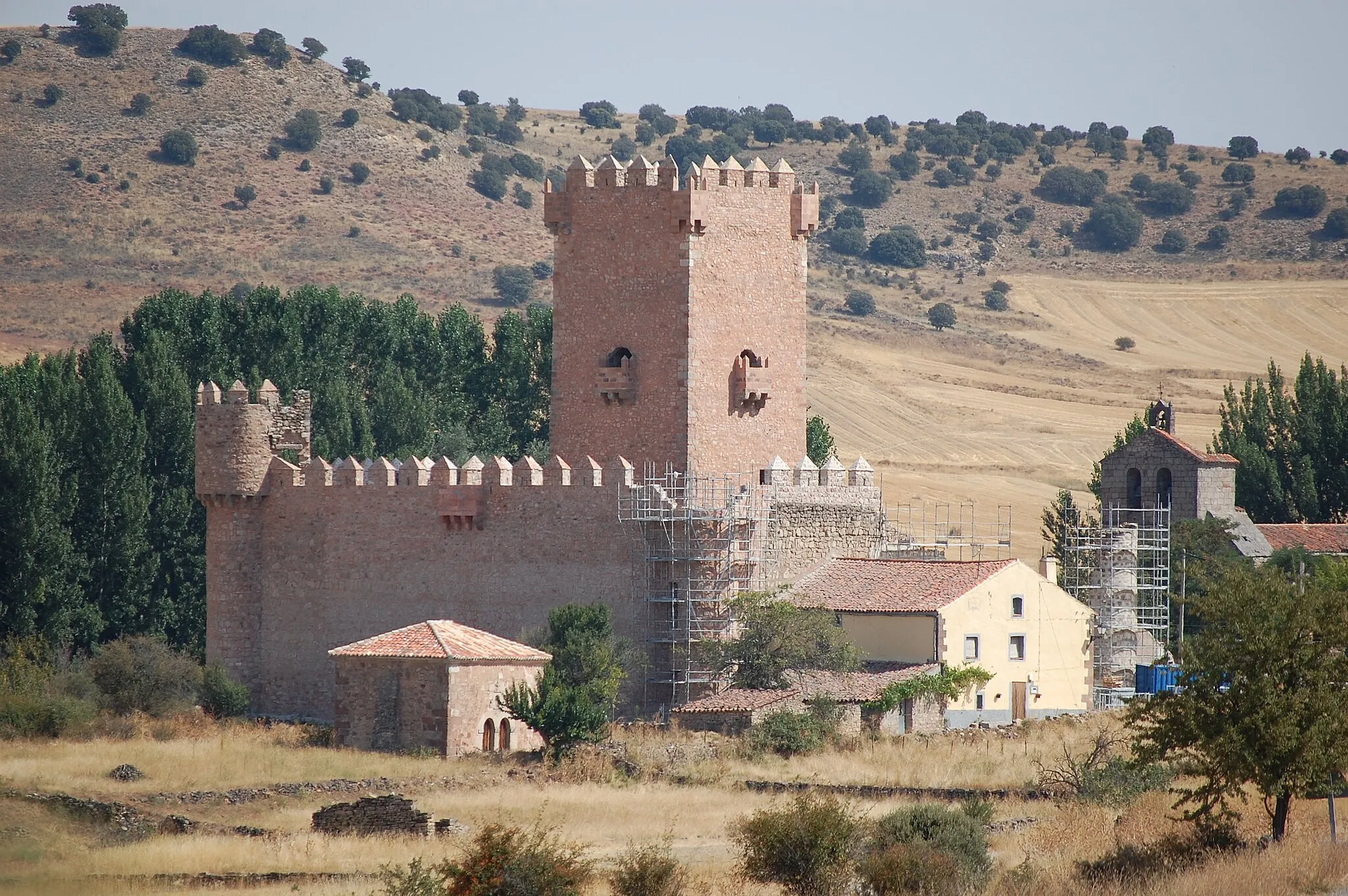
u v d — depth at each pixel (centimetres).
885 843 19725
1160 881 18112
